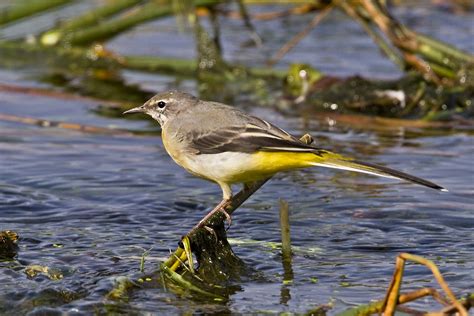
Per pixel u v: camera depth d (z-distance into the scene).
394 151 15.09
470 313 8.96
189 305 9.36
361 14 19.44
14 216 11.95
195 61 20.62
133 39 23.39
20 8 20.14
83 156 14.80
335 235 11.34
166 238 11.23
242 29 23.84
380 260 10.53
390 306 8.31
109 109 17.89
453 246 10.95
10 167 14.09
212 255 10.30
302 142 10.20
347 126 16.84
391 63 21.03
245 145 10.27
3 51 21.61
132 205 12.46
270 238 11.27
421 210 12.16
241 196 10.70
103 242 11.04
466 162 14.45
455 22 24.00
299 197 12.84
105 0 24.81
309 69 19.20
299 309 9.22
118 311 9.18
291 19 24.81
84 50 21.17
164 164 14.45
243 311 9.19
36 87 19.27
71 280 9.84
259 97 18.75
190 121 10.85
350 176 13.88
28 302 9.32
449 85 18.17
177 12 20.38
